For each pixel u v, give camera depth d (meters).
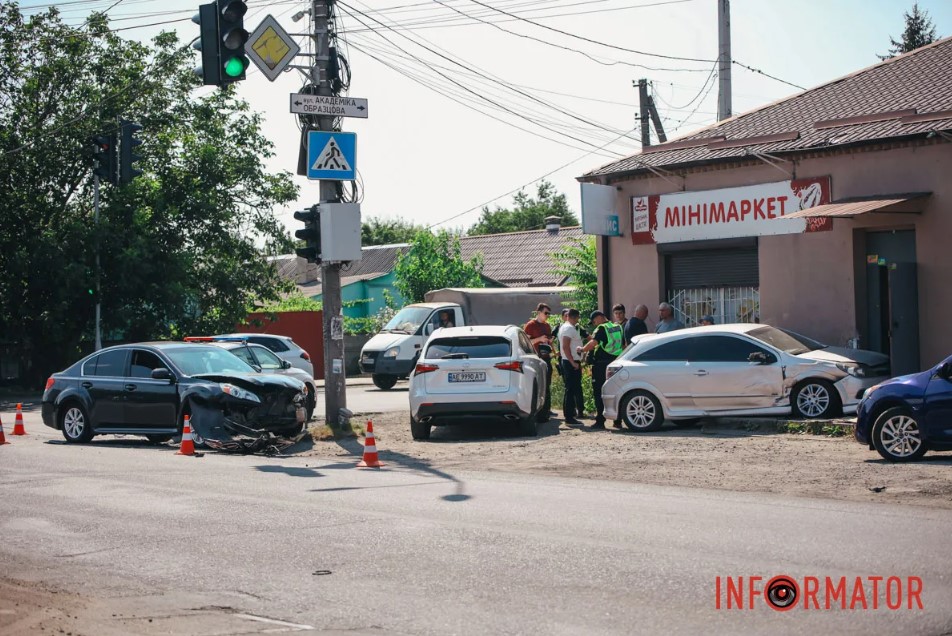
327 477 12.31
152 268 32.78
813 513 9.20
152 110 35.00
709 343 16.23
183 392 16.00
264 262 37.50
